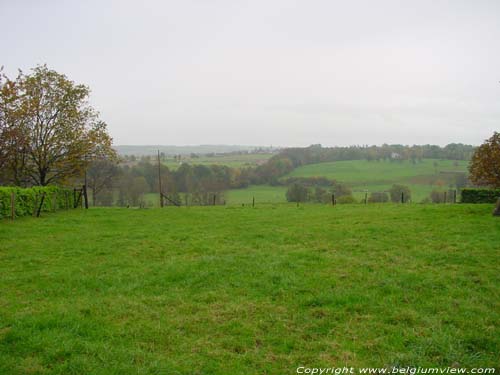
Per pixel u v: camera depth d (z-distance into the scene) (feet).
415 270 37.04
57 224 72.33
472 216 65.72
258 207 102.53
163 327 25.53
